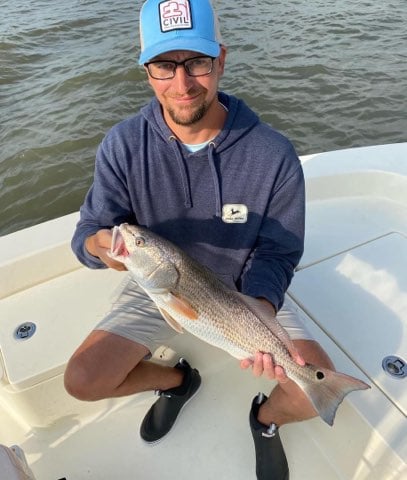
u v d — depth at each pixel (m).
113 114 3.11
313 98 3.25
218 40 0.80
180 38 0.74
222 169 0.86
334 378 0.72
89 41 4.30
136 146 0.88
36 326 1.01
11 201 2.51
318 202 1.39
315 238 1.24
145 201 0.91
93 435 0.96
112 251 0.77
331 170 1.37
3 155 2.77
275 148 0.85
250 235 0.90
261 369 0.76
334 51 3.86
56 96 3.36
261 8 4.99
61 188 2.56
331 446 0.89
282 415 0.83
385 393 0.83
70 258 1.15
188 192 0.88
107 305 1.06
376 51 3.84
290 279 0.90
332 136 2.89
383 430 0.77
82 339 0.97
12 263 1.08
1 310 1.06
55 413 0.96
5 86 3.55
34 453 0.93
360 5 4.95
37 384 0.90
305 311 1.02
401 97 3.19
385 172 1.35
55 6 5.48
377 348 0.92
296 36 4.20
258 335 0.75
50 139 2.88
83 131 2.95
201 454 0.91
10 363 0.92
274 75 3.54
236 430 0.95
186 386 0.97
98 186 0.92
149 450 0.92
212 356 1.07
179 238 0.94
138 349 0.87
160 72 0.79
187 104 0.79
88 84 3.47
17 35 4.39
